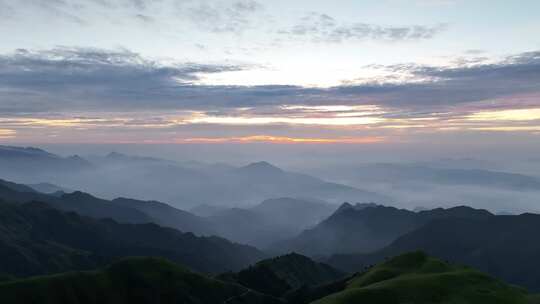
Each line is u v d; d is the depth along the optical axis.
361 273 136.12
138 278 131.75
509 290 84.00
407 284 83.94
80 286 124.44
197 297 129.50
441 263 104.00
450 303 76.25
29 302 114.19
